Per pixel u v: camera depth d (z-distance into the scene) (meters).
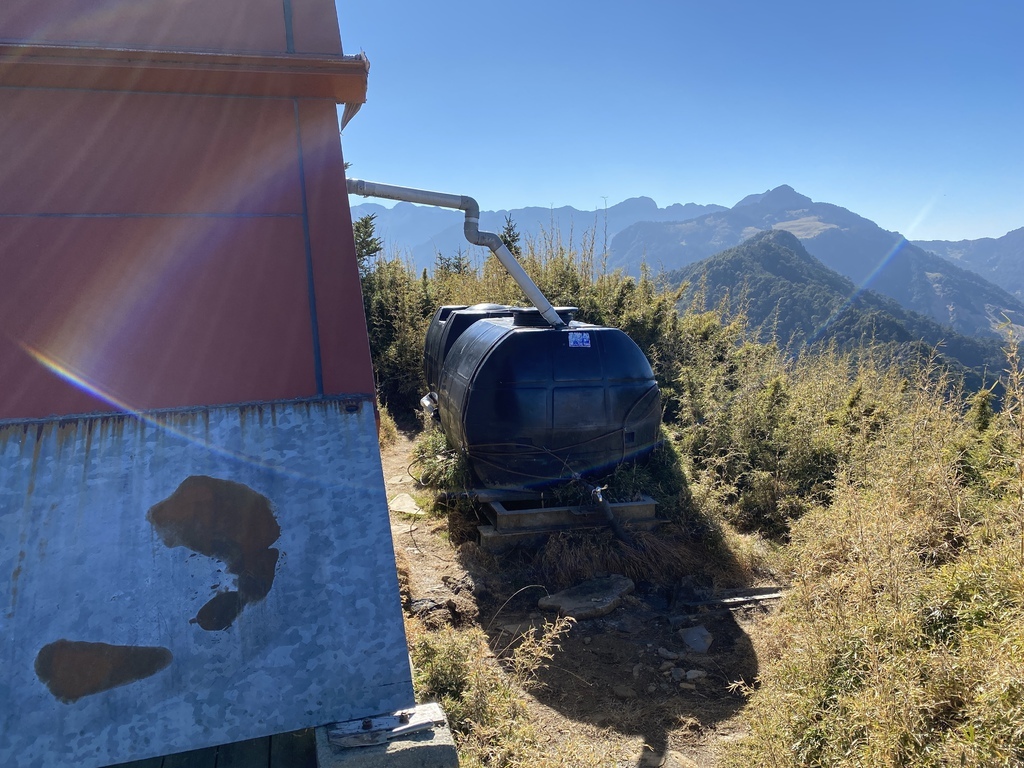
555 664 4.25
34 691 1.83
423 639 3.55
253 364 2.47
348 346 2.55
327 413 2.46
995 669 2.30
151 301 2.41
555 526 5.57
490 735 3.03
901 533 3.76
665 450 6.29
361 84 2.58
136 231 2.41
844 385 8.15
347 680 1.97
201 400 2.42
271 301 2.51
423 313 11.93
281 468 2.31
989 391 5.77
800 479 6.52
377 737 1.84
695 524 5.73
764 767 2.93
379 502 2.28
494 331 5.88
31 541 2.04
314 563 2.14
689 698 3.92
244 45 2.57
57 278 2.34
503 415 5.47
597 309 9.95
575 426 5.54
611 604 4.82
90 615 1.95
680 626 4.68
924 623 3.02
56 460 2.21
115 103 2.40
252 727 1.87
